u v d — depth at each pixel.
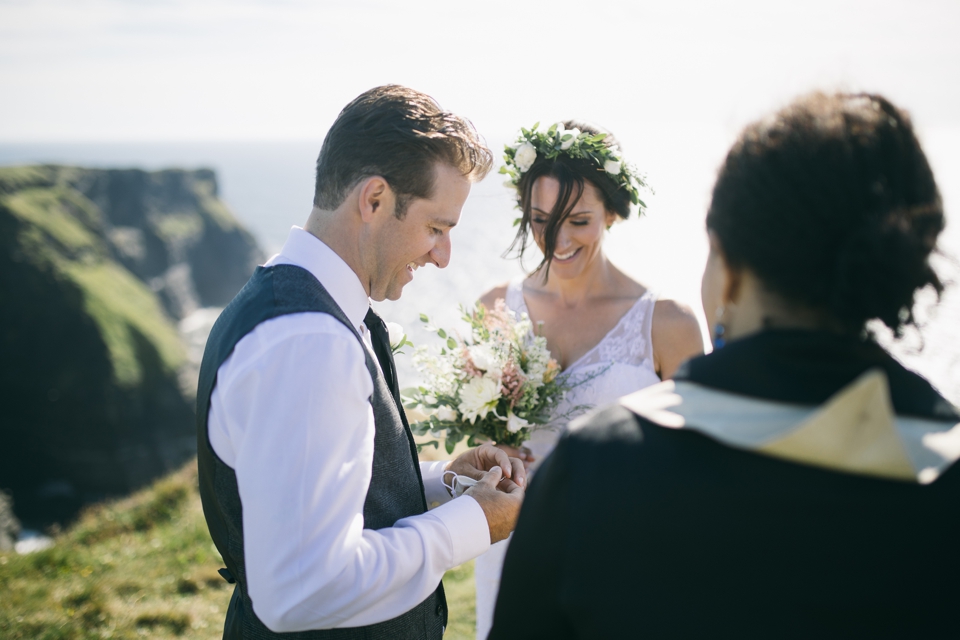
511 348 2.23
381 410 1.39
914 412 0.74
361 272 1.41
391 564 1.22
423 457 5.36
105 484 38.00
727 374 0.77
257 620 1.36
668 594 0.73
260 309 1.24
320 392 1.15
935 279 0.77
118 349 40.00
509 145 2.32
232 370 1.20
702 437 0.75
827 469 0.69
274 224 104.31
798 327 0.78
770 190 0.75
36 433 38.25
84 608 4.26
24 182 48.09
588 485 0.78
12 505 35.97
